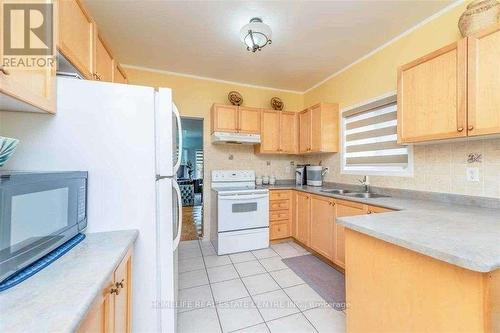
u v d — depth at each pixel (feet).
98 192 3.84
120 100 3.95
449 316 2.73
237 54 9.00
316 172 11.33
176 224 4.92
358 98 9.36
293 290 6.72
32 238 2.47
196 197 24.29
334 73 10.77
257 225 10.19
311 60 9.45
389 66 7.97
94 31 5.08
